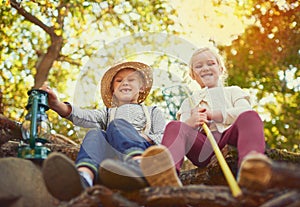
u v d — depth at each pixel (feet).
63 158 9.09
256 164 8.26
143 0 25.08
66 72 25.59
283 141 26.43
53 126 22.25
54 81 25.46
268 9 25.76
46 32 24.27
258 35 26.14
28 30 24.86
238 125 10.94
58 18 23.95
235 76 26.32
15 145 12.85
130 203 9.04
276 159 12.44
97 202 8.85
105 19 24.93
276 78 26.96
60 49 24.95
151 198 9.29
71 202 8.91
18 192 9.84
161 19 24.89
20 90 24.18
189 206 10.57
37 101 11.91
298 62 26.78
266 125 26.55
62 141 15.01
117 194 9.00
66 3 23.80
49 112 22.36
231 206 9.26
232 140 11.50
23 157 10.96
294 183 8.43
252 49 26.30
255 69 26.71
